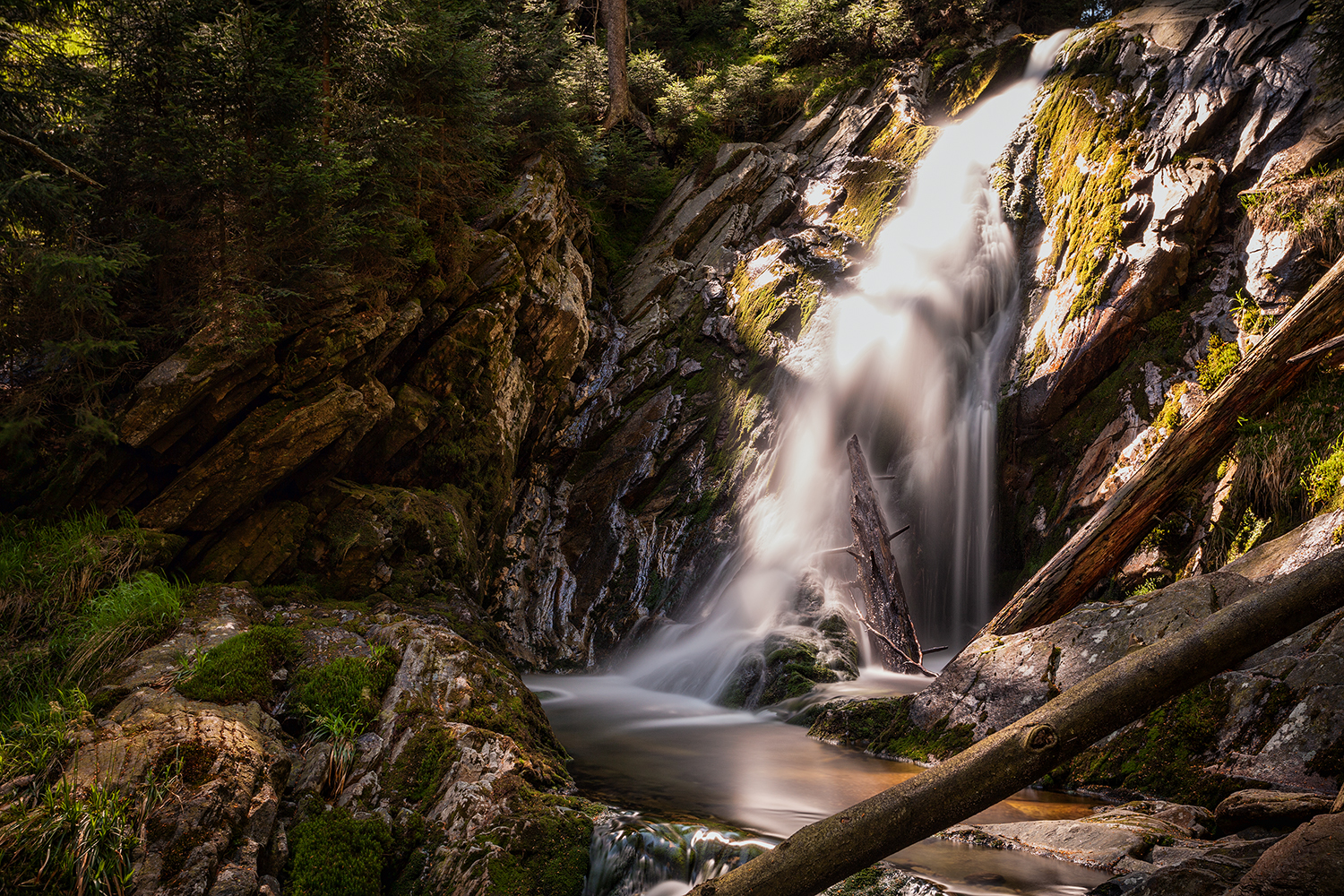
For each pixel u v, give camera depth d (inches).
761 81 790.5
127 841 149.6
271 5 339.3
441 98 422.9
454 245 444.8
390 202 371.6
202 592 289.4
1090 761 217.6
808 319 585.9
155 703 201.6
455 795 191.0
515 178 548.1
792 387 561.9
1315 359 326.6
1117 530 326.3
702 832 174.2
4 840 143.9
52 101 295.9
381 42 365.7
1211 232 480.7
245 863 156.6
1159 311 471.2
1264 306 428.1
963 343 560.1
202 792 163.2
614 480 546.0
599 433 570.6
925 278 589.9
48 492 288.5
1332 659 189.8
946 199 629.9
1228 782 186.5
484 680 246.5
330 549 354.9
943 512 519.8
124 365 314.8
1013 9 858.1
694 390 586.9
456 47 413.1
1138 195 503.2
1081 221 532.1
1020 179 599.5
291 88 309.0
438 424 434.0
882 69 789.2
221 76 300.4
